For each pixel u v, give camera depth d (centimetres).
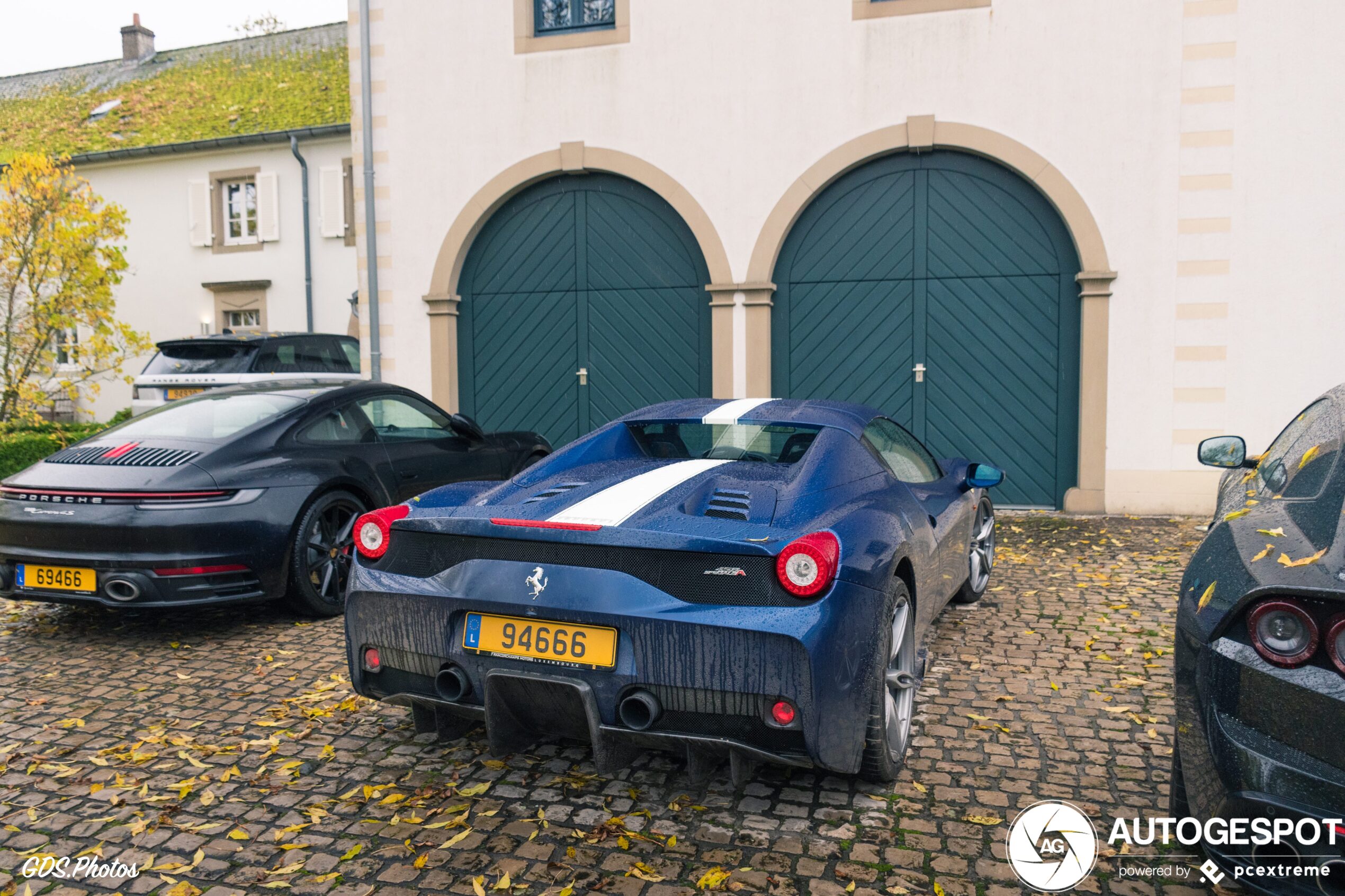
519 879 243
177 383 1005
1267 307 757
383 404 568
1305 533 216
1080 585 555
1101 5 772
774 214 860
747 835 263
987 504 521
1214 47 752
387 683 290
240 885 242
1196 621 217
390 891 238
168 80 2014
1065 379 820
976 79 805
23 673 415
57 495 425
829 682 245
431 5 948
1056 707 361
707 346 911
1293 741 188
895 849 255
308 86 1827
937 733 336
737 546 246
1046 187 792
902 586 300
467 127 946
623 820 272
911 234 847
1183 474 782
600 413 951
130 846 263
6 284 1008
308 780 303
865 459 344
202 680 402
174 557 422
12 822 278
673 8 877
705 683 246
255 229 1744
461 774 305
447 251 960
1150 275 776
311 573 482
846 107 838
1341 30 730
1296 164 744
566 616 255
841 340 871
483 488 335
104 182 1809
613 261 934
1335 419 274
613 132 903
